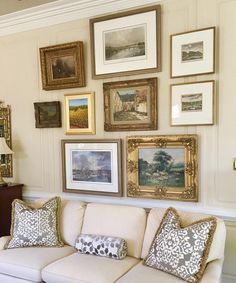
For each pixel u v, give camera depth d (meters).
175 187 2.90
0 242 2.80
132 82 3.06
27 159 3.78
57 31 3.47
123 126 3.13
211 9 2.71
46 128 3.62
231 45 2.65
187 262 2.08
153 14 2.92
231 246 2.70
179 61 2.83
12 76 3.82
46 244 2.76
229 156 2.70
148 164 3.02
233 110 2.66
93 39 3.23
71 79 3.35
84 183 3.38
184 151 2.85
